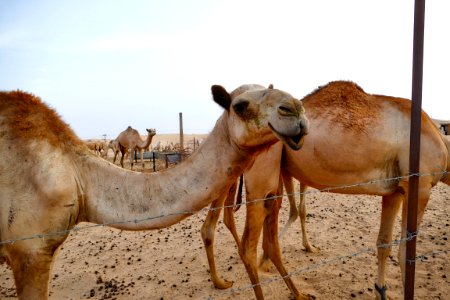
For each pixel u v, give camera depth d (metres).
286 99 2.65
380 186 4.80
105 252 7.27
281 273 4.86
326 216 9.28
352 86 4.99
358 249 6.86
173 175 3.07
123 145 24.70
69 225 3.14
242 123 2.82
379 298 4.81
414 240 3.26
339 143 4.63
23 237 2.95
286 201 11.28
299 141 2.61
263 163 4.54
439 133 4.95
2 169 3.03
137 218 3.03
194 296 5.23
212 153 3.05
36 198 2.98
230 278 5.83
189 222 9.30
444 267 5.88
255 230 4.54
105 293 5.46
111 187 3.18
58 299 5.32
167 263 6.55
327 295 5.11
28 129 3.19
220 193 3.12
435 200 10.84
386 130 4.68
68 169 3.21
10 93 3.45
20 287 2.99
